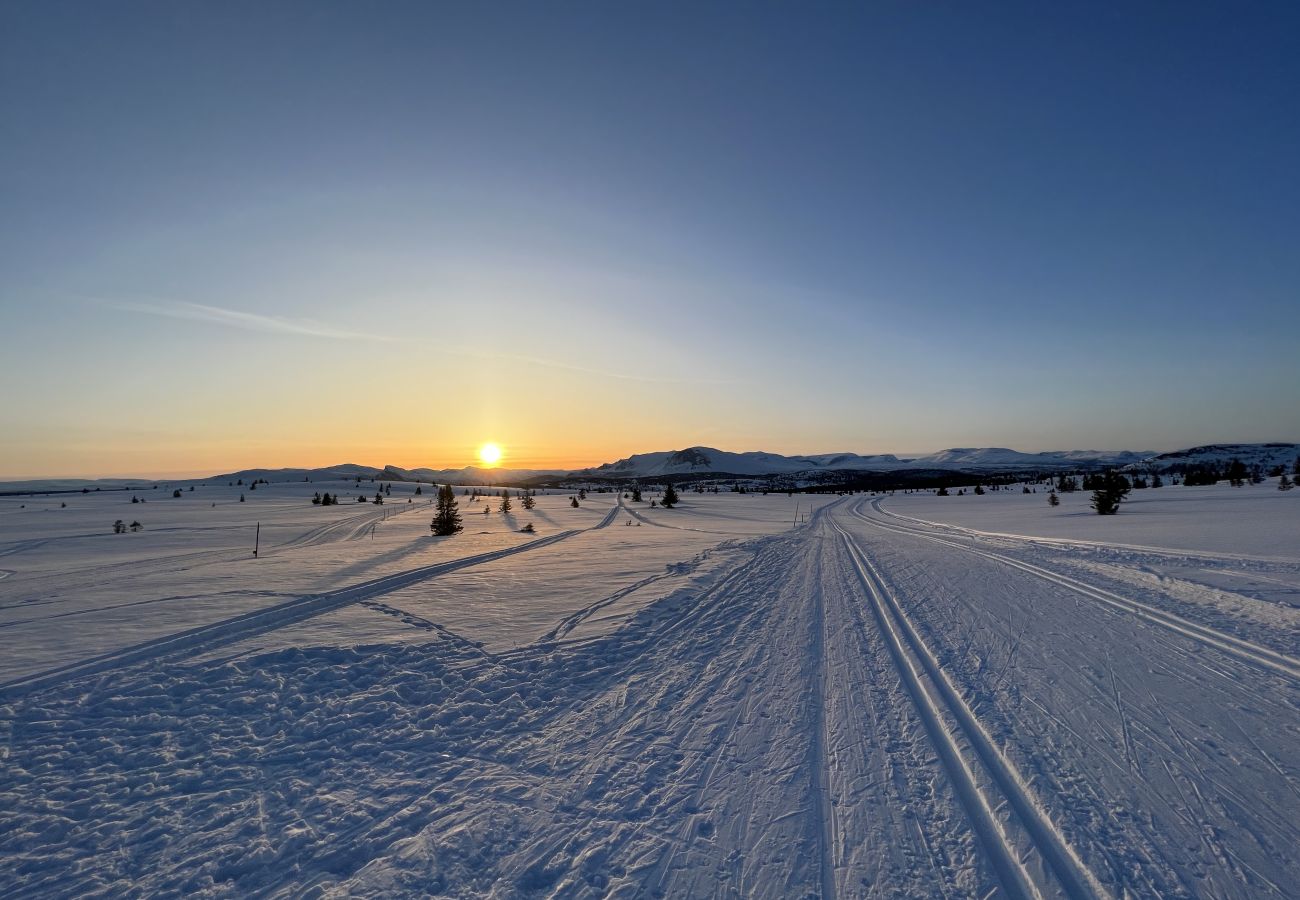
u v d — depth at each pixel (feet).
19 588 42.29
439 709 19.21
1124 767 13.97
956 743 15.49
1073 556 51.21
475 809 12.96
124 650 23.38
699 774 14.35
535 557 61.21
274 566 51.80
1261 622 26.94
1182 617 28.55
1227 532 61.82
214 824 12.56
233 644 24.76
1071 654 23.29
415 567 50.90
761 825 12.07
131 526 142.51
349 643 25.23
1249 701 17.90
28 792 13.64
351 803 13.32
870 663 22.91
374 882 10.57
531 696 20.39
